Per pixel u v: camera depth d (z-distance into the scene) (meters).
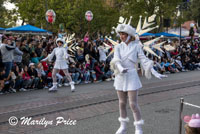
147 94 9.54
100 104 8.00
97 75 13.57
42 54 12.16
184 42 21.56
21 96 9.52
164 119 6.42
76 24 30.75
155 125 5.96
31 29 15.89
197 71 18.61
